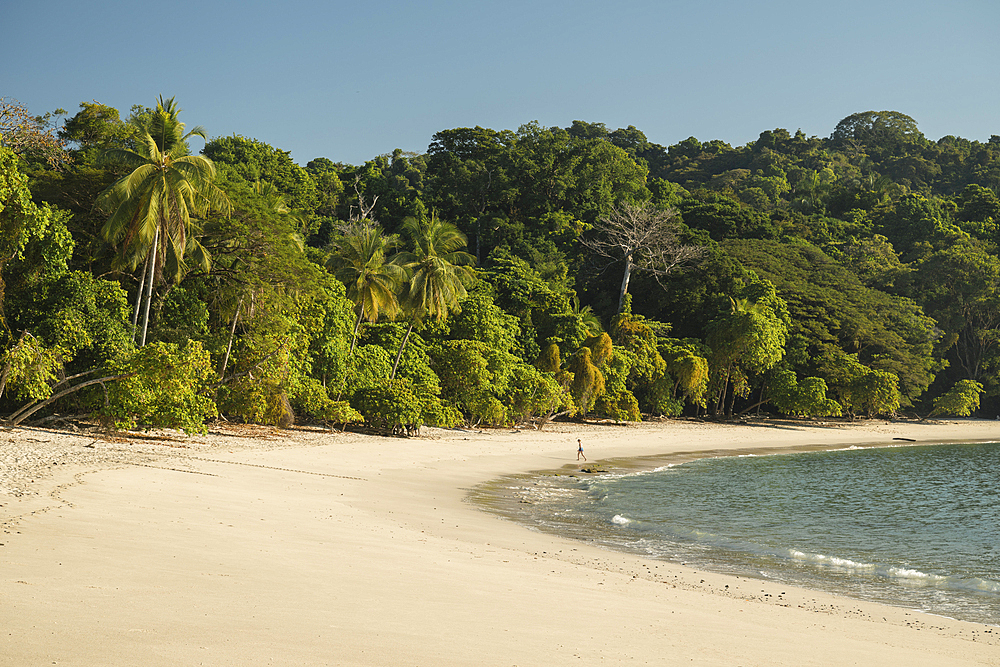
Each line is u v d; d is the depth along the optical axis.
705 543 17.17
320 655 5.82
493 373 49.06
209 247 35.88
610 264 80.88
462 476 27.27
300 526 13.46
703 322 76.56
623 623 8.26
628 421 60.44
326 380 41.09
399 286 48.19
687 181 162.62
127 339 28.02
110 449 22.22
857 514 23.38
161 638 5.84
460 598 8.73
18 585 7.02
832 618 10.27
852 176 162.50
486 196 91.06
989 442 59.12
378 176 92.62
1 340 24.86
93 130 36.78
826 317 77.75
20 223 21.22
